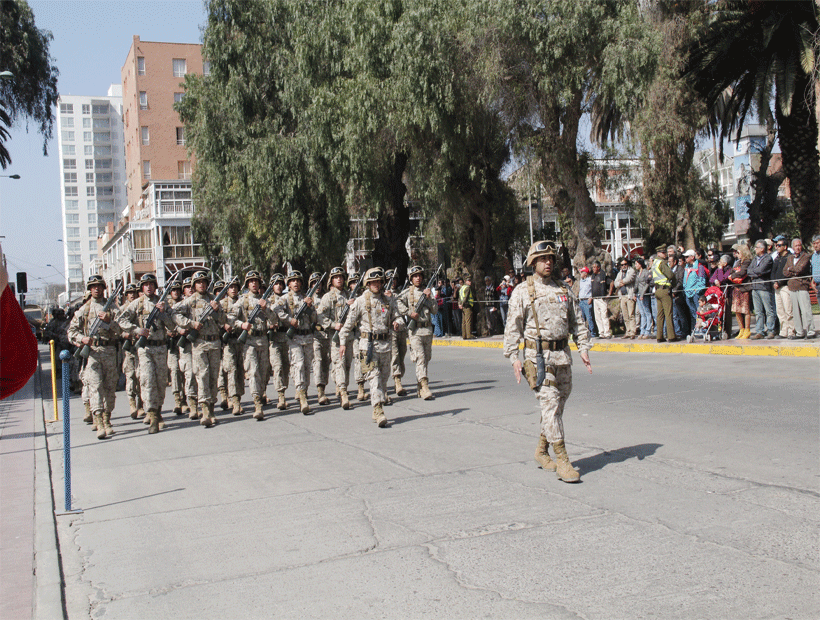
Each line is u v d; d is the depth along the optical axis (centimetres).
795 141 2138
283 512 575
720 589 387
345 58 2261
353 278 1334
